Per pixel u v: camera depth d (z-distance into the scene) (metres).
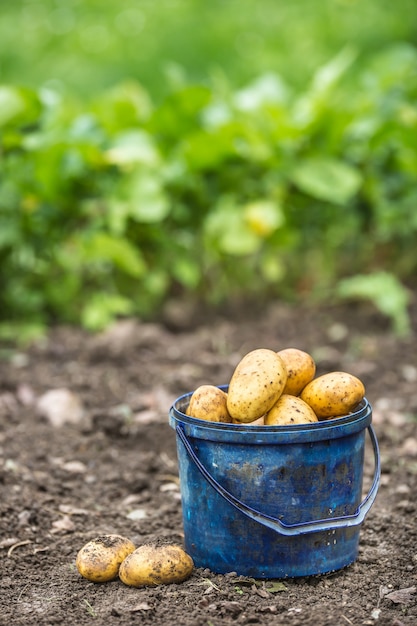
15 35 12.45
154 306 6.73
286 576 3.00
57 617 2.83
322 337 6.11
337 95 6.78
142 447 4.45
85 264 6.36
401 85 6.73
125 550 3.11
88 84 11.63
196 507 3.04
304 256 6.97
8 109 5.73
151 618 2.81
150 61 11.91
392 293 6.05
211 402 3.01
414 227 6.69
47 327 6.42
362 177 6.56
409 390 5.19
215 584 2.98
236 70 11.62
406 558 3.23
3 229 5.95
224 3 12.79
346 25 12.12
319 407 3.06
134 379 5.37
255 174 6.45
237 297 6.92
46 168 5.81
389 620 2.78
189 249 6.52
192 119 6.29
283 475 2.90
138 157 5.84
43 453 4.30
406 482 3.96
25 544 3.40
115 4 12.99
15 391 5.25
